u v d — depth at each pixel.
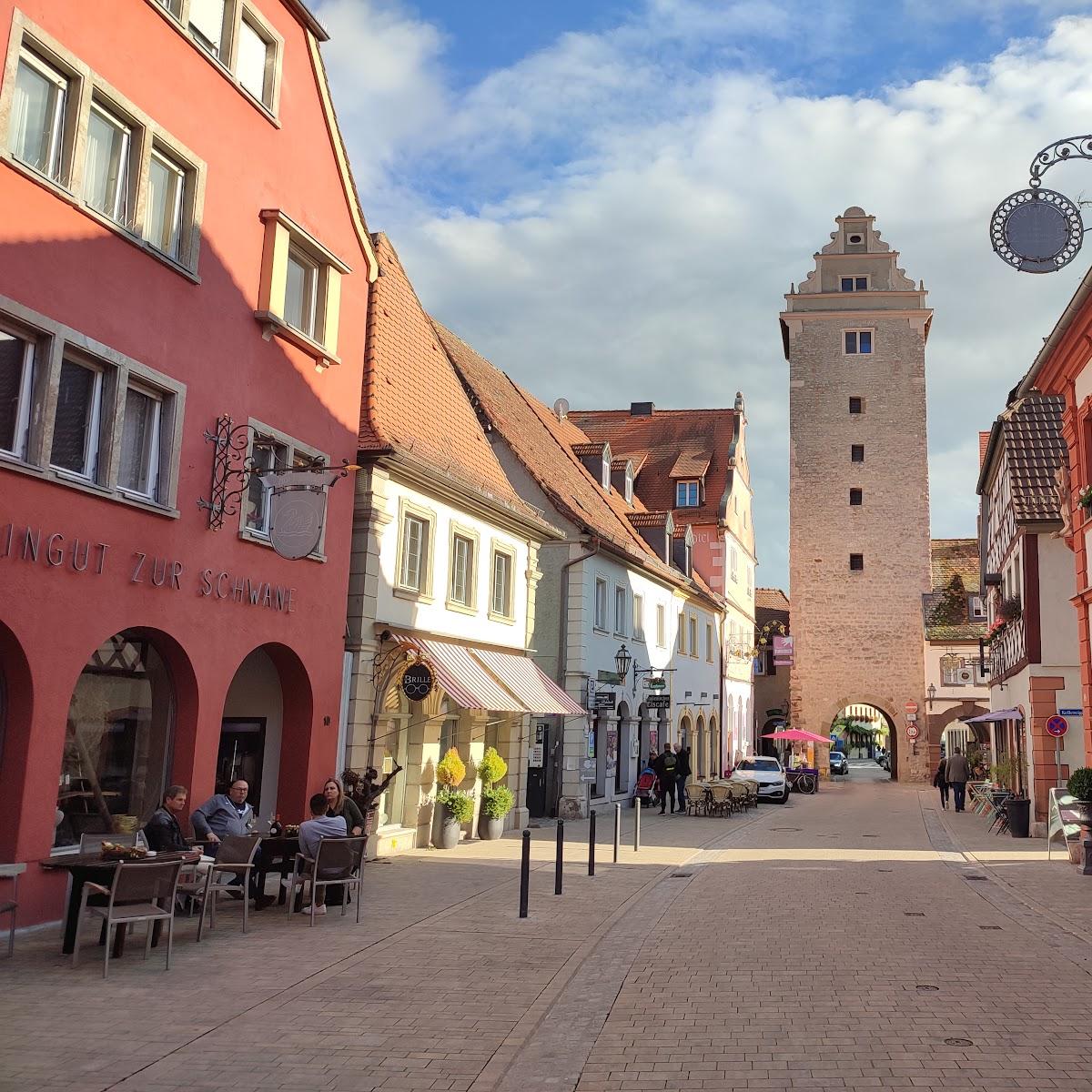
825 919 12.16
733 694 47.69
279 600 14.62
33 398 10.62
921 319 53.03
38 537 10.47
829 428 53.03
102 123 11.78
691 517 45.72
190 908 11.77
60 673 10.70
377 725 17.14
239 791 12.61
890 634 50.91
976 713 50.28
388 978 8.96
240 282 13.98
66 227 10.92
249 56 14.56
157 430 12.48
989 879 15.77
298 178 15.55
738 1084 6.37
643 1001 8.38
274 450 14.70
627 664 28.44
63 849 11.45
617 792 30.91
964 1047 7.05
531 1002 8.23
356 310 17.14
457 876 15.22
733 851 19.81
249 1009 7.89
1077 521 18.27
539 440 31.81
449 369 23.28
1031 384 19.20
